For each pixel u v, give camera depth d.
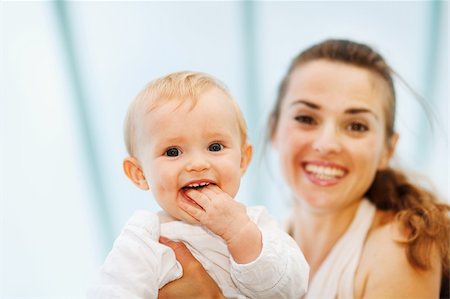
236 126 1.05
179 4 2.63
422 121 2.48
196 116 0.98
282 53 2.68
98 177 2.60
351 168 1.40
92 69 2.55
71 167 2.59
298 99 1.46
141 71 2.61
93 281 0.97
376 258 1.27
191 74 1.10
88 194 2.62
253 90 2.69
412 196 1.45
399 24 2.65
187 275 1.00
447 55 2.63
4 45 2.42
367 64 1.46
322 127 1.42
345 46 1.49
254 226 0.95
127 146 1.08
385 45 2.66
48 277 2.54
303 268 1.00
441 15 2.60
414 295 1.19
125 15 2.57
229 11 2.66
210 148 1.00
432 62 2.64
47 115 2.53
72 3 2.48
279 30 2.68
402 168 1.64
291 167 1.49
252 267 0.91
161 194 0.98
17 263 2.51
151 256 0.96
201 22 2.65
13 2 2.40
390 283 1.20
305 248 1.56
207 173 0.97
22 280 2.50
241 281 0.93
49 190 2.57
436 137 2.47
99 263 2.59
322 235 1.49
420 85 2.64
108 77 2.58
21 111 2.49
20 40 2.45
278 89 1.66
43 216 2.57
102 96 2.57
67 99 2.54
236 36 2.68
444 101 2.61
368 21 2.67
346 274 1.28
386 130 1.51
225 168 0.98
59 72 2.52
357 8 2.66
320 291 1.30
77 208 2.61
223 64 2.70
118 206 2.63
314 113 1.44
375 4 2.64
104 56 2.56
